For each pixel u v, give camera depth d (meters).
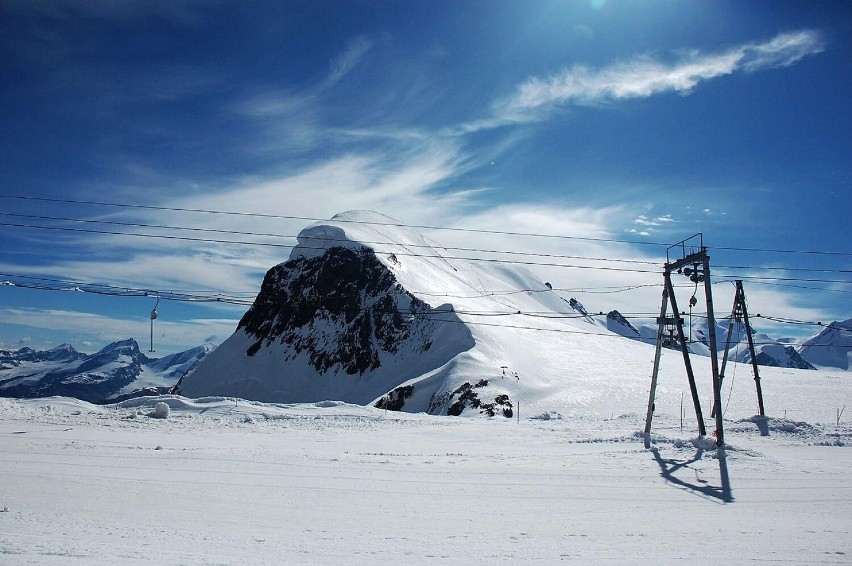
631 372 82.25
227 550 9.18
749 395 67.31
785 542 10.52
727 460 19.00
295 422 29.91
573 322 155.12
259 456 18.08
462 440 24.25
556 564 8.93
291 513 12.09
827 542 10.55
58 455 17.27
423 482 15.35
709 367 95.69
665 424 29.67
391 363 101.12
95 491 13.25
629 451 20.77
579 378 74.19
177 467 16.12
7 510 11.37
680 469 17.72
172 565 8.09
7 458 16.62
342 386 103.00
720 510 13.32
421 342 100.12
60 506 11.88
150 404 36.09
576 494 14.55
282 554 9.09
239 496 13.33
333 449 20.64
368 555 9.22
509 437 25.14
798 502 14.17
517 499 13.89
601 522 11.98
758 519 12.50
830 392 70.00
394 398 68.62
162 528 10.52
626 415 35.16
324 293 123.69
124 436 22.23
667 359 103.12
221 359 123.31
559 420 33.28
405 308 110.38
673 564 9.02
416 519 11.89
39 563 7.88
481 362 71.19
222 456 17.88
